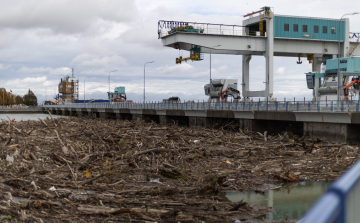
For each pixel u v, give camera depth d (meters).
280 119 41.00
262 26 60.16
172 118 67.62
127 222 10.88
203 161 24.02
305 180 18.98
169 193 15.04
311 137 37.44
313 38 61.94
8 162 19.53
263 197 15.52
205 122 55.69
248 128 46.97
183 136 35.97
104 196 13.76
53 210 11.80
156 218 11.46
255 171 20.83
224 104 52.78
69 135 34.00
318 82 56.38
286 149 29.20
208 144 31.78
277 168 21.56
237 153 27.02
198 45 57.03
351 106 34.41
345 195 2.59
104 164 21.22
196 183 17.47
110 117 96.88
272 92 59.03
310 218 2.15
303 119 38.09
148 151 23.86
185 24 57.72
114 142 29.38
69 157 22.38
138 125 50.09
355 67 52.88
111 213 11.48
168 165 20.92
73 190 14.93
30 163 20.34
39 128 42.06
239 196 15.63
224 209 13.09
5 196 13.27
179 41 56.28
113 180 17.33
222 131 43.47
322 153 27.02
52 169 19.14
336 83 53.66
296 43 62.81
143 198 13.95
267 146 30.08
